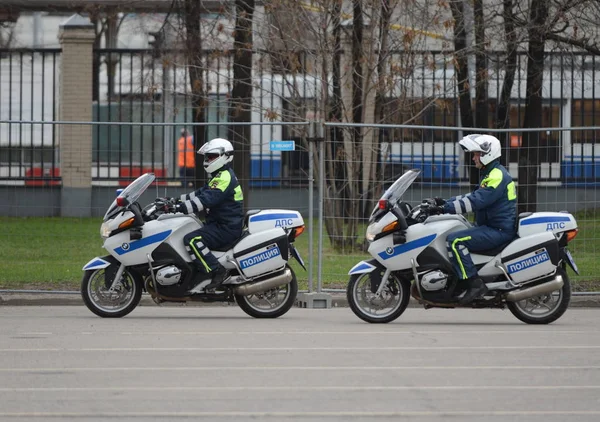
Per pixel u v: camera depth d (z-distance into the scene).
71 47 59.97
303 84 50.31
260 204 42.53
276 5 43.06
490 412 16.27
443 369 19.91
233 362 20.56
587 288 33.19
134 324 26.56
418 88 52.03
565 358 21.30
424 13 44.06
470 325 26.95
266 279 27.75
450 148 48.25
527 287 26.80
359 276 27.20
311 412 16.17
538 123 49.12
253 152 59.16
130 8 59.66
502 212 26.73
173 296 27.67
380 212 26.84
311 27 43.91
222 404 16.70
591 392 17.83
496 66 48.72
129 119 62.25
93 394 17.41
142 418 15.73
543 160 33.75
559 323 27.53
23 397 17.14
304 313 29.75
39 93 72.12
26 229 34.97
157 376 19.02
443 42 46.03
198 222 27.77
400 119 44.91
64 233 35.22
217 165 27.70
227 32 47.72
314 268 33.81
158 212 27.89
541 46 48.06
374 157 38.47
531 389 18.06
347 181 34.34
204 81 49.38
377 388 18.03
